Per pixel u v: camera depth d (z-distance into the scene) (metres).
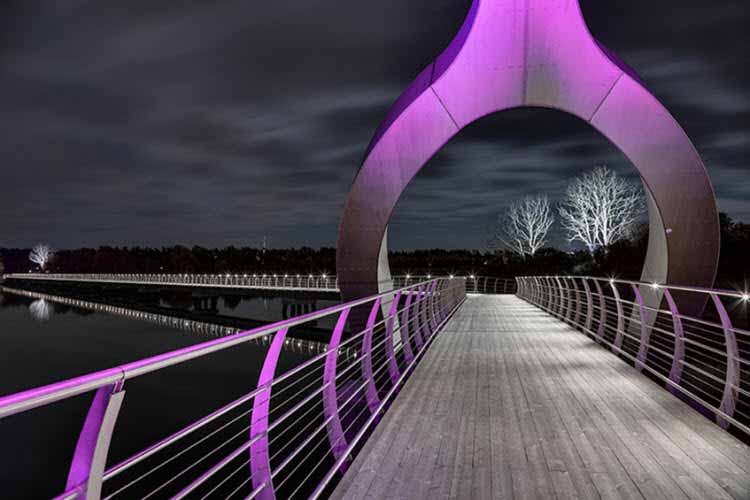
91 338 45.41
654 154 13.10
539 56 13.23
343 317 4.34
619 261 33.88
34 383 31.33
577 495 3.54
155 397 25.89
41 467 19.14
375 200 13.73
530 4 13.09
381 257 14.83
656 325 13.40
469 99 13.37
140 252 158.75
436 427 5.00
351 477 3.86
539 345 9.93
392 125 13.52
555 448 4.43
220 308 69.81
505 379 7.00
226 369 30.89
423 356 8.77
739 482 3.72
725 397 5.26
